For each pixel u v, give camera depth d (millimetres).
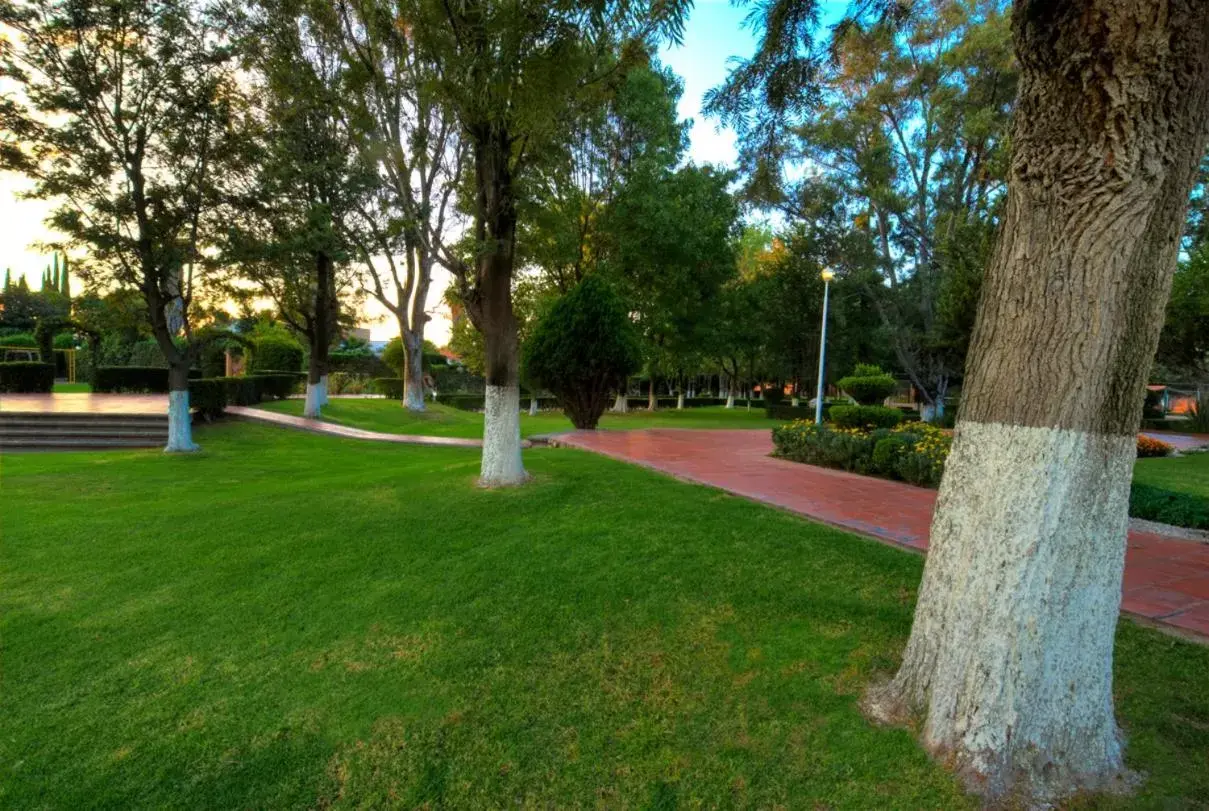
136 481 8664
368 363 36250
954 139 18453
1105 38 1894
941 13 17578
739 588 3654
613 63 5281
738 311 26391
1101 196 1969
